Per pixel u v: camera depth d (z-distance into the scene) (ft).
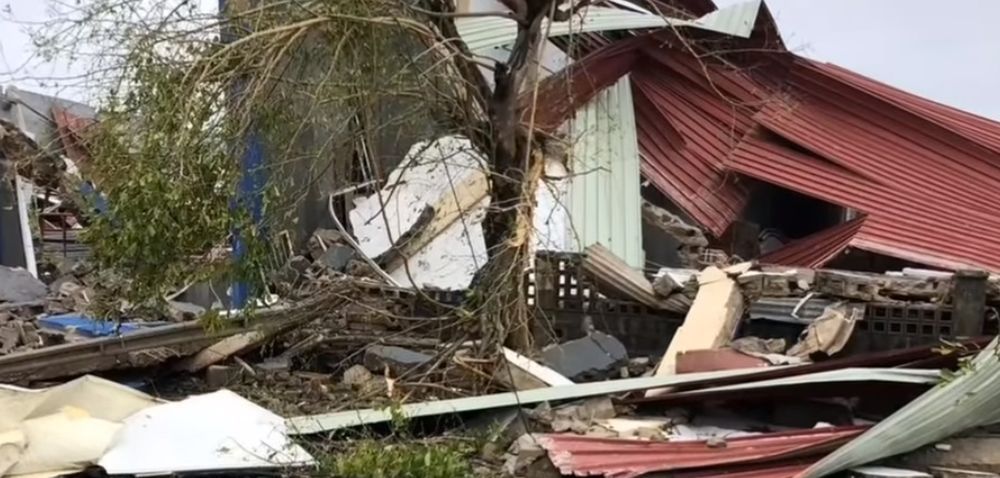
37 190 49.73
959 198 45.37
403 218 42.34
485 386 25.41
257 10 25.12
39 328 33.12
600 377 27.02
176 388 28.22
